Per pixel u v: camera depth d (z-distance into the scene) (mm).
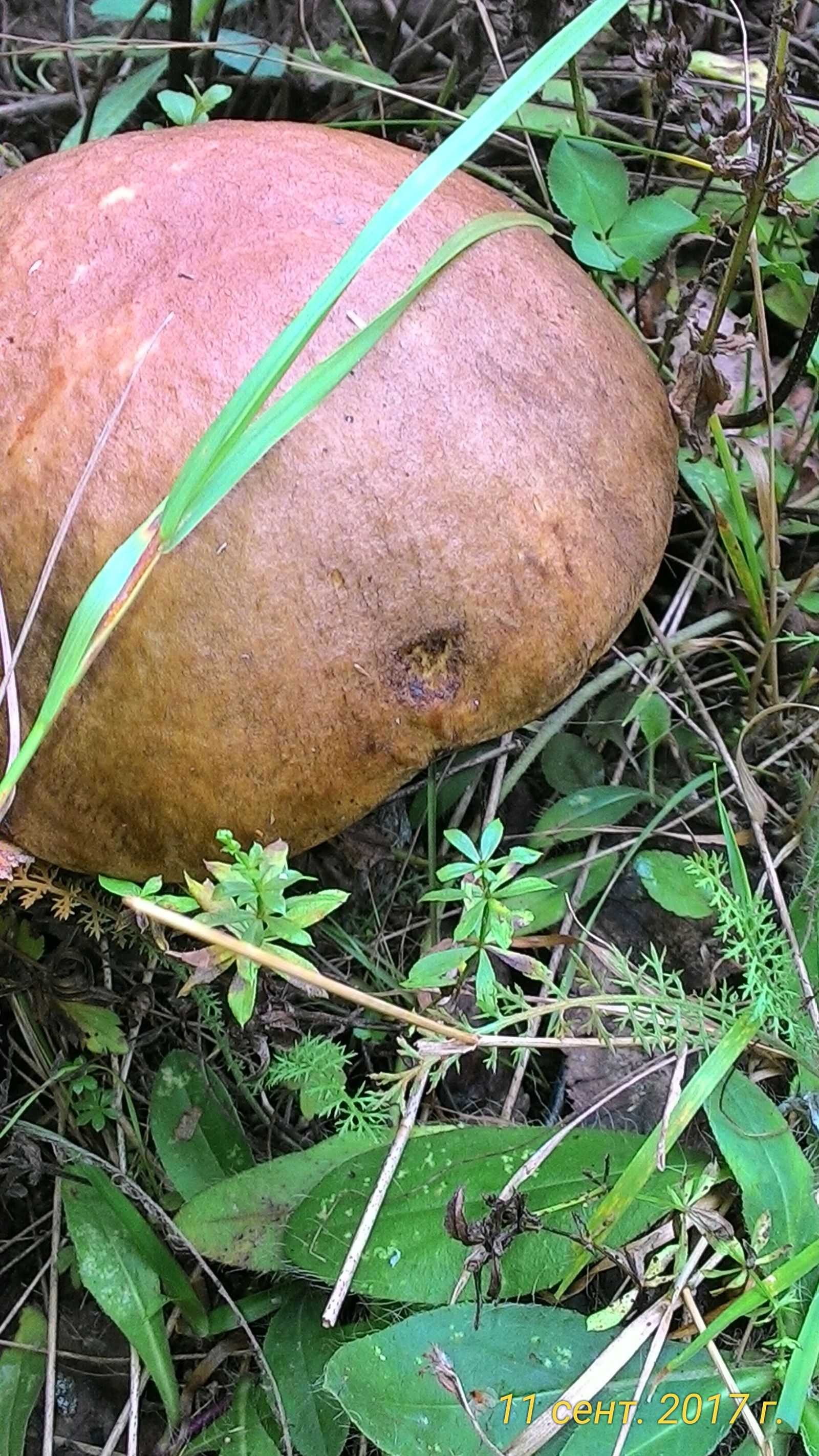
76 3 539
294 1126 414
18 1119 407
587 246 429
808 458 461
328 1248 379
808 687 433
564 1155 380
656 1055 395
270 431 337
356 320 359
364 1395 359
